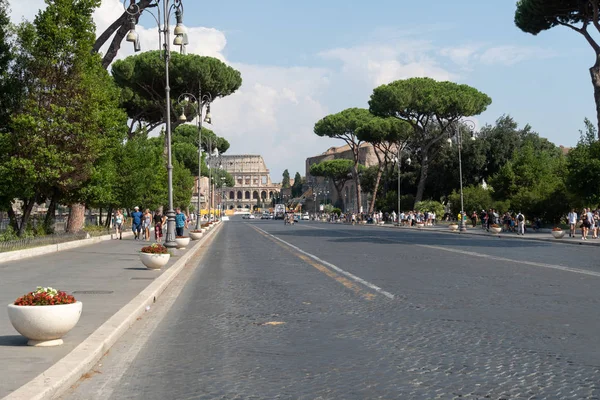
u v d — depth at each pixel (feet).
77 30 95.76
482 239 135.74
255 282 53.26
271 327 31.50
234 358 24.61
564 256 80.59
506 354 24.70
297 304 39.60
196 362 23.99
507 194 199.72
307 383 20.72
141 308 36.42
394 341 27.58
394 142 276.21
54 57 93.66
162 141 190.60
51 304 25.22
